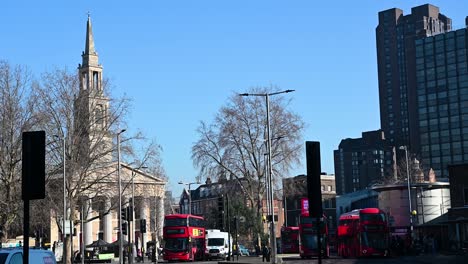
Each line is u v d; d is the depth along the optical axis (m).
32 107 57.97
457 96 161.38
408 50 175.75
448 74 163.62
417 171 106.06
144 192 73.56
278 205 138.50
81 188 62.50
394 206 81.50
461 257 49.38
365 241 56.84
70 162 59.72
